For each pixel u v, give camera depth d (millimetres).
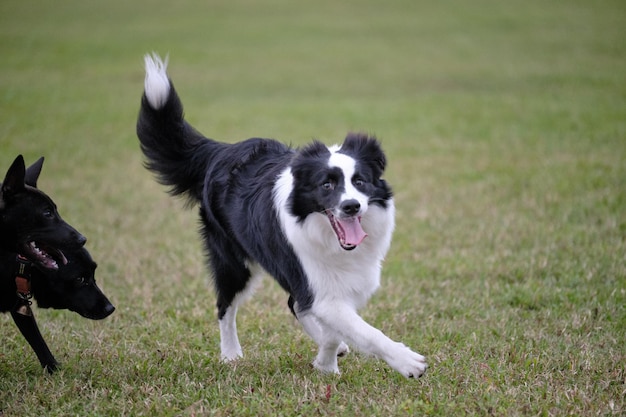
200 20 37719
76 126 17688
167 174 7012
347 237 5367
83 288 6027
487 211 10820
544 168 12992
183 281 8539
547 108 18453
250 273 6535
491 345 6379
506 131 16375
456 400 5160
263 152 6305
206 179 6609
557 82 22047
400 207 11305
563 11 37094
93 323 7188
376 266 5812
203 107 19938
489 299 7680
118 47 29906
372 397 5254
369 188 5605
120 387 5566
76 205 11539
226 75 25094
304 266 5602
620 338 6496
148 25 36000
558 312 7238
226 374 5805
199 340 6750
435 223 10406
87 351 6320
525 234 9656
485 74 24094
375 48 29859
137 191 12664
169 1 45406
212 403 5215
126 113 19234
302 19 37844
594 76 22531
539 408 5023
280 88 23031
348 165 5500
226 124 17672
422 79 23859
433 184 12539
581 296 7547
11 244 5551
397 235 10047
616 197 10852
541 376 5621
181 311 7582
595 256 8641
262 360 6184
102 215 11125
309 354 6348
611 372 5699
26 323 5832
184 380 5652
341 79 24312
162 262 9148
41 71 25062
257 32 34094
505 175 12789
